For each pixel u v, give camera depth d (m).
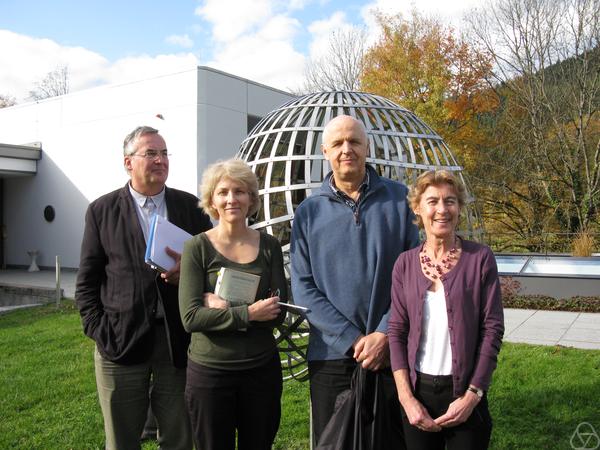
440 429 2.04
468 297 2.05
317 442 2.38
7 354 5.97
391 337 2.18
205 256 2.26
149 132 2.63
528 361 4.95
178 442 2.65
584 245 11.38
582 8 16.02
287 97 14.64
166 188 2.78
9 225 16.34
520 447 3.35
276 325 2.27
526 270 9.68
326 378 2.32
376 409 2.20
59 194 14.96
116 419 2.57
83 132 14.30
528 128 17.02
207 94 12.25
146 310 2.51
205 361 2.18
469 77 18.38
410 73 18.39
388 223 2.35
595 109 15.94
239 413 2.26
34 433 3.75
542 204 16.58
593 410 3.78
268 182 3.11
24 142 15.65
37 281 12.42
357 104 3.21
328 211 2.39
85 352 5.91
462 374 2.01
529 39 16.88
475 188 17.47
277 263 2.36
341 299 2.31
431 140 3.43
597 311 7.50
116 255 2.56
